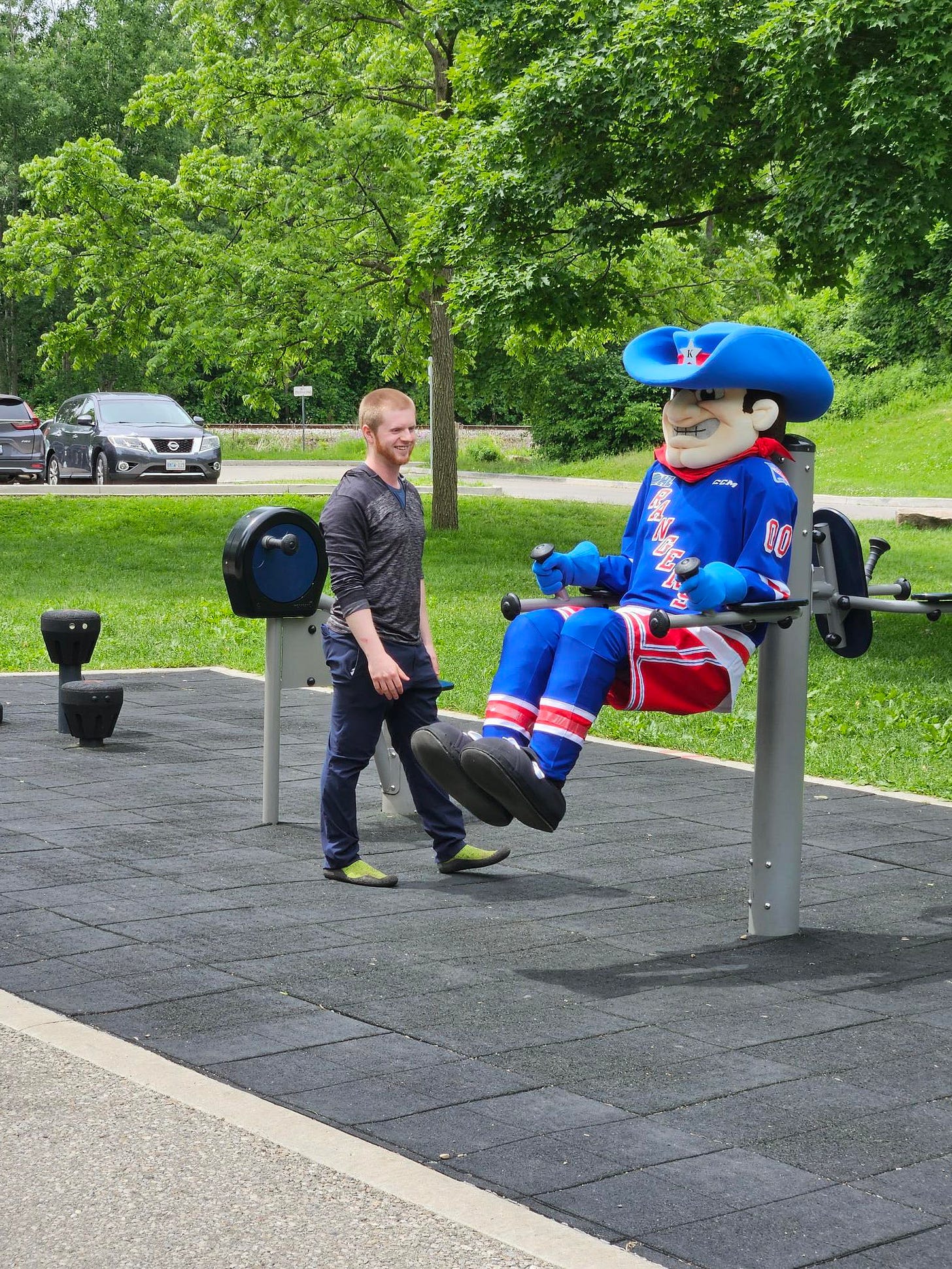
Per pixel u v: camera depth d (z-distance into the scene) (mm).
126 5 53375
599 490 37469
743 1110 3715
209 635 14062
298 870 6090
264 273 23344
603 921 5449
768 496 4707
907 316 44750
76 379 58281
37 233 23766
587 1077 3912
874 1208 3195
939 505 31109
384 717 6098
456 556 21250
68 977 4660
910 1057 4113
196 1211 3135
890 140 11742
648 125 14391
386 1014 4383
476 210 15828
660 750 9055
